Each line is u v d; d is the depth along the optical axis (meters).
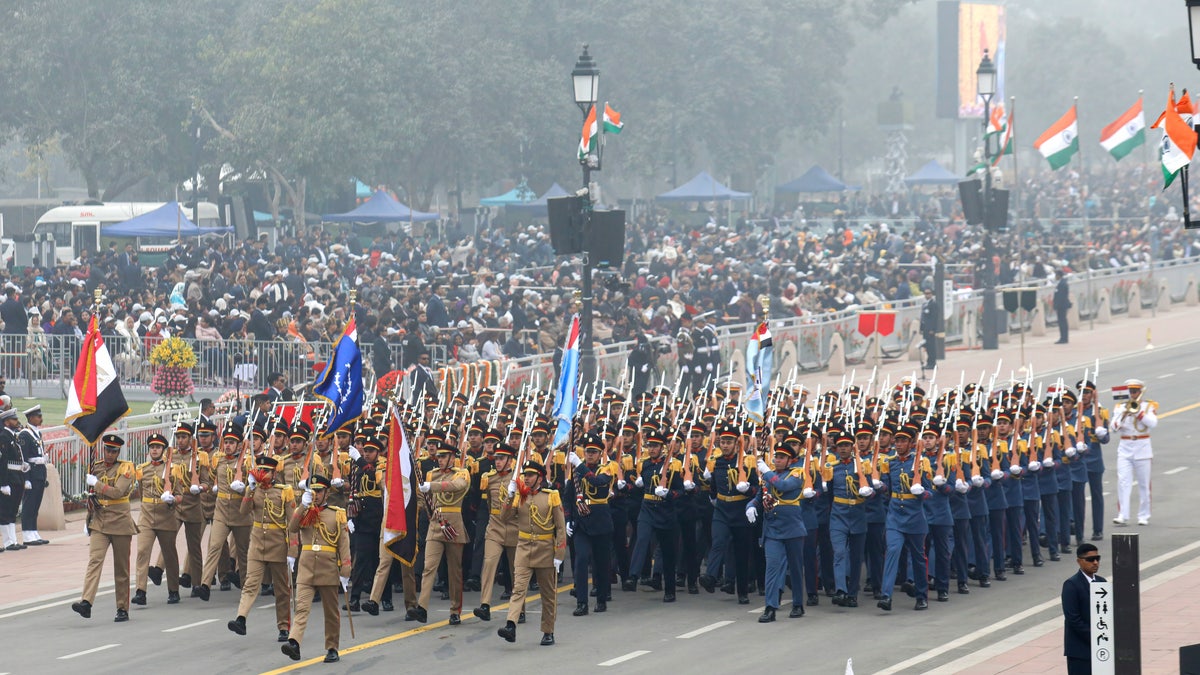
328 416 52.91
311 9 195.38
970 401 59.31
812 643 44.88
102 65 194.75
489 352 92.94
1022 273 136.25
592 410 58.62
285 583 45.47
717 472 50.50
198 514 52.72
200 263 125.12
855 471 49.66
